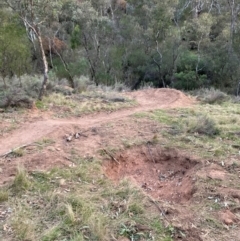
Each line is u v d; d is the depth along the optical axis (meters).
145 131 8.09
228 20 24.95
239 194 5.37
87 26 21.80
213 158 6.62
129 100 12.04
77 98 11.60
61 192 5.34
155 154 7.10
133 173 6.74
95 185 5.67
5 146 7.22
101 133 7.86
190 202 5.29
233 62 21.11
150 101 12.55
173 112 10.13
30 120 8.97
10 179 5.66
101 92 12.95
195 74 21.12
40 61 21.34
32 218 4.72
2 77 12.38
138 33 23.69
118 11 29.47
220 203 5.20
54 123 8.70
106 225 4.54
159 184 6.36
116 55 23.31
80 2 22.31
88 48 23.55
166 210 4.95
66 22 24.75
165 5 22.16
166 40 22.38
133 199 5.12
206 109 10.66
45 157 6.41
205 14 23.61
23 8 10.77
